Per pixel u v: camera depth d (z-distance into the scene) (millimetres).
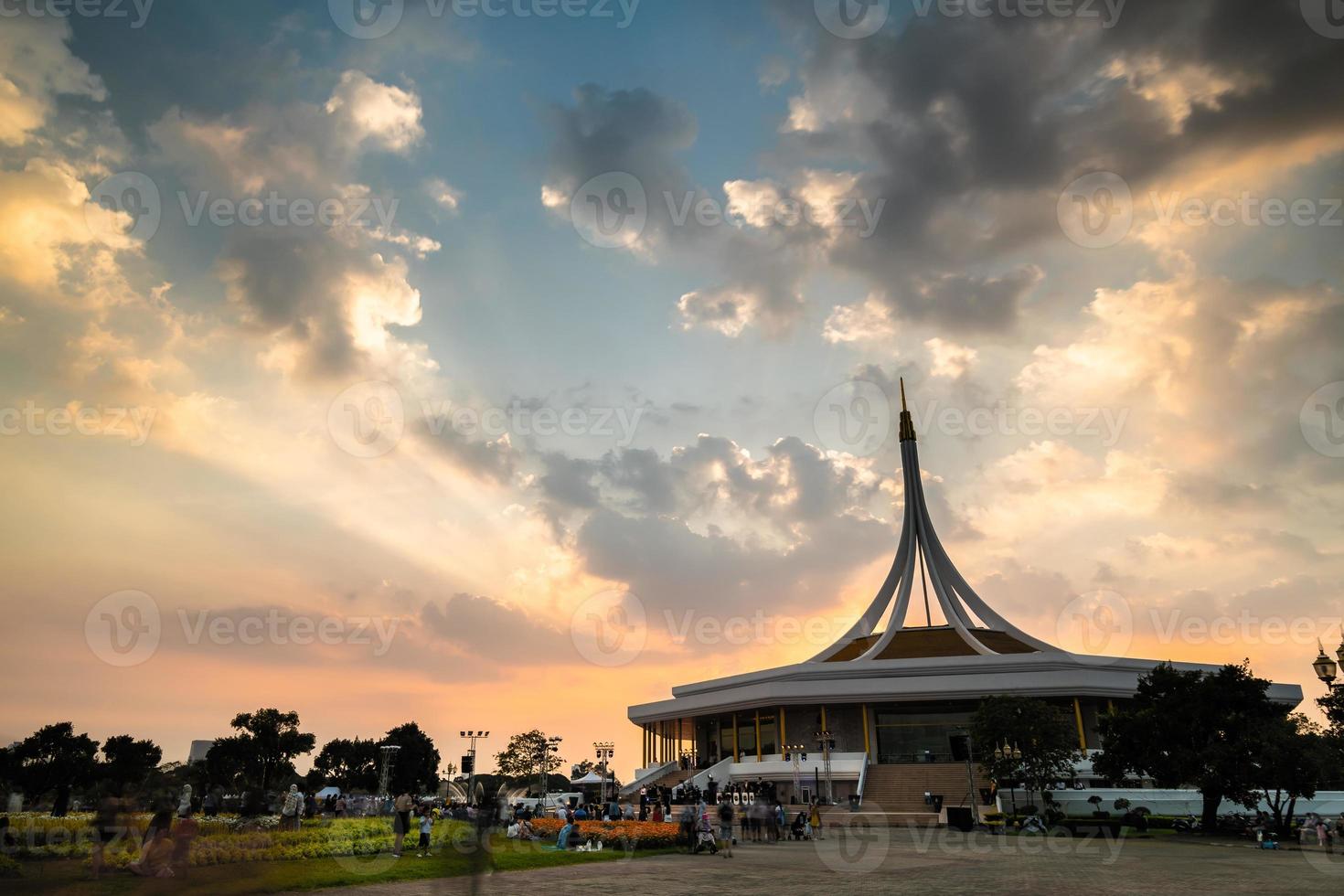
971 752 54688
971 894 19328
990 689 66188
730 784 58969
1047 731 51031
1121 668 69688
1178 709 43188
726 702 74062
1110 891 19859
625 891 19594
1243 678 42406
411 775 111125
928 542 86062
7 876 19328
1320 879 22859
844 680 68875
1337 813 50406
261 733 96188
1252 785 40156
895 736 70125
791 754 62875
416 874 22031
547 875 23406
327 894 18719
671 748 91125
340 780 113250
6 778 70312
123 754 84500
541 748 116000
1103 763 46438
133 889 18094
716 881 21906
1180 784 43594
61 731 75000
